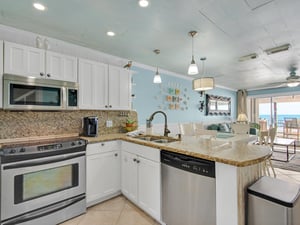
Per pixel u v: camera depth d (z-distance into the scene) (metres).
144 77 4.02
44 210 1.86
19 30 2.38
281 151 5.57
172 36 2.54
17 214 1.70
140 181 2.17
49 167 1.90
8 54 1.96
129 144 2.39
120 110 3.11
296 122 7.55
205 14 1.98
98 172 2.35
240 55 3.33
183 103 5.04
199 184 1.49
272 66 4.07
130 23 2.19
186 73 4.79
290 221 1.15
